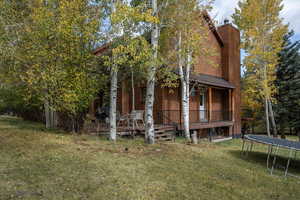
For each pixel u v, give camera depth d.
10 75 8.87
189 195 3.97
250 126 24.05
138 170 4.86
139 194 3.76
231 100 16.58
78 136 8.10
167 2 8.47
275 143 7.07
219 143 12.56
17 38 7.84
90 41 7.84
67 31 7.15
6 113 26.12
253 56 15.66
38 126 11.30
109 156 5.61
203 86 13.64
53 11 7.45
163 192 3.95
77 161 4.99
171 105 12.83
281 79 20.44
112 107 7.73
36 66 7.49
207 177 5.05
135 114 9.97
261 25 15.02
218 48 16.75
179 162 5.91
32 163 4.67
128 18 6.55
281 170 6.87
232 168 6.18
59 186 3.72
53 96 7.85
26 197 3.25
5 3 7.96
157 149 7.03
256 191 4.64
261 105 21.11
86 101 8.16
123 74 9.55
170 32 10.10
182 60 10.28
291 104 19.72
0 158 4.87
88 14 7.69
